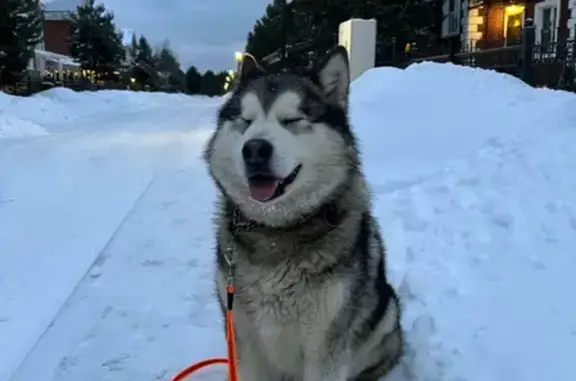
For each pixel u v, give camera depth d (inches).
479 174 62.7
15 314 44.9
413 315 41.9
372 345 32.6
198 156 114.0
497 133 79.6
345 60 31.1
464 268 46.7
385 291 33.6
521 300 40.6
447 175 66.0
